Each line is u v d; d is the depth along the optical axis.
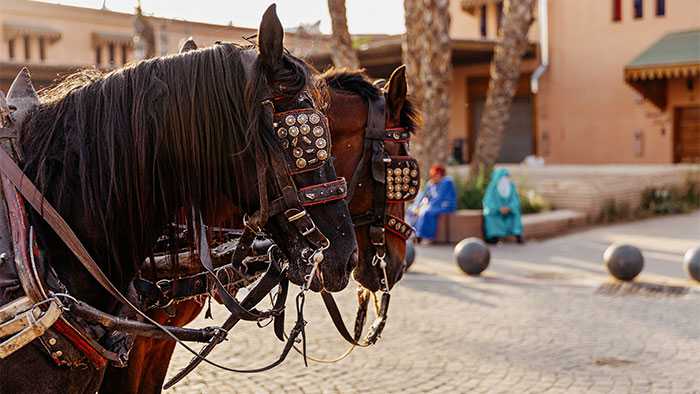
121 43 22.75
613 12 30.58
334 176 2.94
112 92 2.89
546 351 7.27
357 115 4.16
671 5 29.33
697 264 10.44
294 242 2.87
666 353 7.17
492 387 6.27
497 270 11.99
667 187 22.14
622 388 6.21
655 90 29.12
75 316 2.68
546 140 31.98
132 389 3.73
